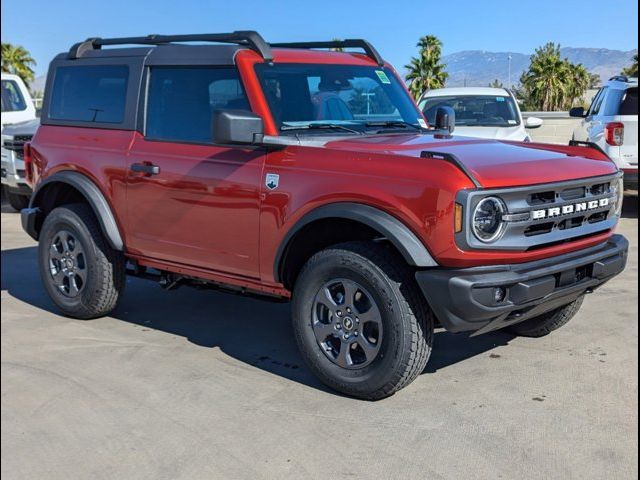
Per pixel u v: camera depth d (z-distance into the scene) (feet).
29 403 13.43
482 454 11.18
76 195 19.31
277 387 13.99
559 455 11.10
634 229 30.91
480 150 13.70
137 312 19.22
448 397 13.32
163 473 10.89
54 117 19.06
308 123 15.02
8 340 16.99
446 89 38.19
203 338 17.03
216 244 15.08
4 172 34.81
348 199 12.75
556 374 14.34
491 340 16.51
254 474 10.78
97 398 13.61
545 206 12.50
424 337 12.52
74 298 18.38
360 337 13.00
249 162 14.29
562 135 60.18
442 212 11.71
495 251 11.99
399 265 12.55
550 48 150.41
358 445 11.57
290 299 15.24
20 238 29.96
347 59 17.01
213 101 15.35
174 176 15.58
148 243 16.56
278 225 13.78
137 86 16.89
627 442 11.48
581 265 13.14
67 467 11.14
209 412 12.93
